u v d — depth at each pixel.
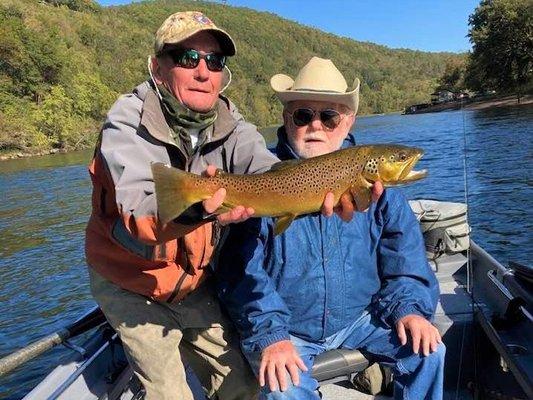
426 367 1.10
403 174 1.00
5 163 18.61
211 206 0.85
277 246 1.13
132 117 0.96
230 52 1.02
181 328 1.12
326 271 1.14
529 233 4.02
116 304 1.08
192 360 1.22
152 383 1.07
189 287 1.07
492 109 21.03
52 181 11.25
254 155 1.07
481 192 5.69
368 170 0.99
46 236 5.80
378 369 1.28
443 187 6.20
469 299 1.49
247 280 1.11
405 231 1.20
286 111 1.27
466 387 1.36
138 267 1.04
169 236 0.85
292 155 1.27
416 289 1.18
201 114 1.00
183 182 0.86
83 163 15.52
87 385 1.18
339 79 1.27
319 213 1.14
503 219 4.50
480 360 1.36
